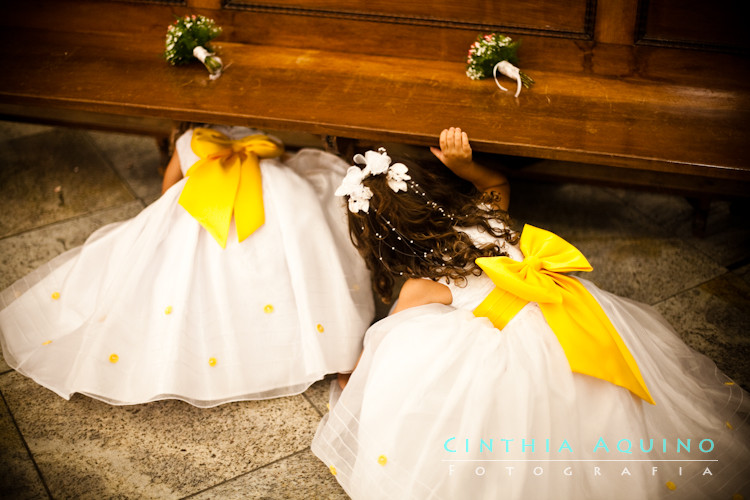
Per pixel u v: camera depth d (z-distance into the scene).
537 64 2.38
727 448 1.83
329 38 2.51
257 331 2.15
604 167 2.61
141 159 3.29
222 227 2.16
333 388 2.18
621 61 2.31
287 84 2.36
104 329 2.12
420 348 1.82
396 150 2.52
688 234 2.75
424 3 2.39
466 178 2.30
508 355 1.76
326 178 2.46
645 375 1.87
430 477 1.70
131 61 2.50
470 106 2.22
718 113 2.16
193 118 2.27
